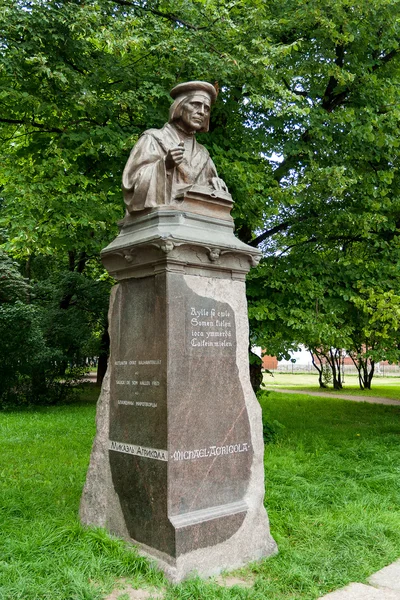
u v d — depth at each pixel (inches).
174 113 199.9
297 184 376.5
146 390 178.4
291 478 272.4
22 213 334.3
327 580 162.6
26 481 269.0
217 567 169.5
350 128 397.1
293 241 444.8
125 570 161.8
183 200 188.1
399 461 324.5
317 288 391.5
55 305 770.8
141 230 185.9
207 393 179.5
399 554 184.4
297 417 581.3
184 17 366.9
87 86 345.4
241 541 177.2
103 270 665.6
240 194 358.3
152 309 179.3
